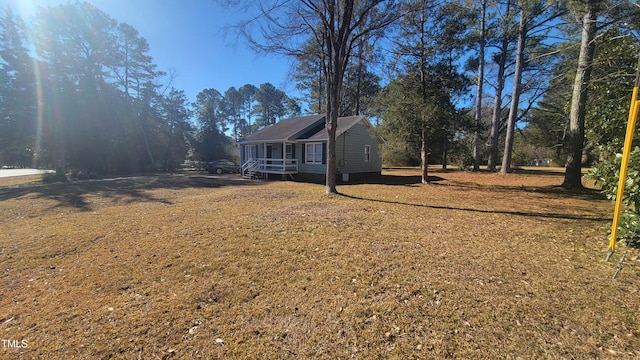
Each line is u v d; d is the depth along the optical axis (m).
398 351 2.25
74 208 8.33
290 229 5.57
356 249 4.46
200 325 2.63
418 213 6.92
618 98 6.97
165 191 11.81
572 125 10.67
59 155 19.11
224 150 40.53
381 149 14.58
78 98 20.59
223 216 6.79
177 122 31.48
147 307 2.95
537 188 11.31
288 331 2.52
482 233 5.29
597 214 6.68
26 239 5.33
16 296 3.24
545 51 17.47
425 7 9.02
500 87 19.44
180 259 4.20
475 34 18.00
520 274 3.57
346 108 29.11
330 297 3.06
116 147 24.05
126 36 25.94
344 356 2.21
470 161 21.89
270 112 52.88
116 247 4.80
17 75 18.58
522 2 10.80
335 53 9.25
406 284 3.32
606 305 2.86
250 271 3.75
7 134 18.08
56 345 2.38
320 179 16.44
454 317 2.68
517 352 2.22
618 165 4.46
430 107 11.33
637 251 4.23
